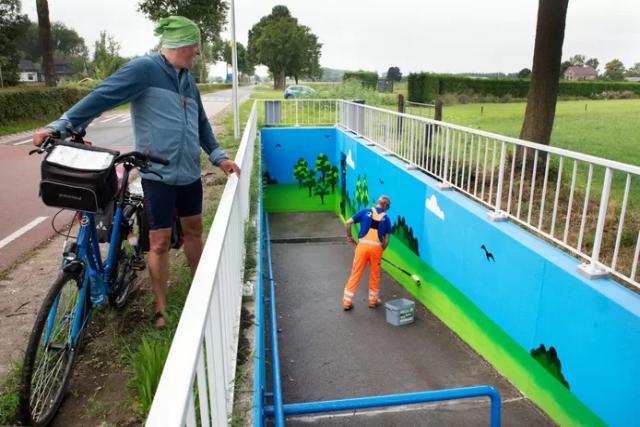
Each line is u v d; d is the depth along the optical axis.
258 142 12.03
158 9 27.69
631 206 7.15
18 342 3.25
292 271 9.41
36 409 2.51
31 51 103.25
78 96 25.17
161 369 2.69
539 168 8.51
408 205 7.87
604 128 18.64
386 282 8.61
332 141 14.05
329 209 14.48
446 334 6.49
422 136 7.62
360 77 44.75
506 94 35.31
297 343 6.39
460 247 6.14
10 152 12.75
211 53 83.56
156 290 3.40
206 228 5.44
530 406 4.74
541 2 8.46
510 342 5.11
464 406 4.81
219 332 2.13
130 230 3.62
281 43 67.00
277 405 3.12
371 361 5.88
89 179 2.58
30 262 4.77
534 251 4.58
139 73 3.04
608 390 3.72
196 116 3.43
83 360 3.07
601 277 3.97
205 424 1.62
